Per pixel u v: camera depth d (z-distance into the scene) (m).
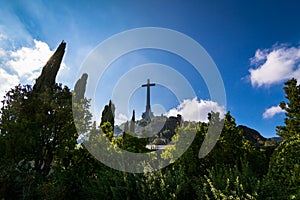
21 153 5.95
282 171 3.97
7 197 5.03
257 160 6.25
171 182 4.59
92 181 5.46
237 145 6.53
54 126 6.61
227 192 3.66
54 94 7.14
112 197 4.89
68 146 6.56
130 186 4.81
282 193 3.44
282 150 4.19
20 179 5.48
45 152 6.41
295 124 10.45
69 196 5.40
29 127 6.15
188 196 4.42
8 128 5.96
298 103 10.63
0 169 5.51
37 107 6.59
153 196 4.34
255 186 3.64
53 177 5.77
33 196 5.12
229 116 6.97
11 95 6.57
